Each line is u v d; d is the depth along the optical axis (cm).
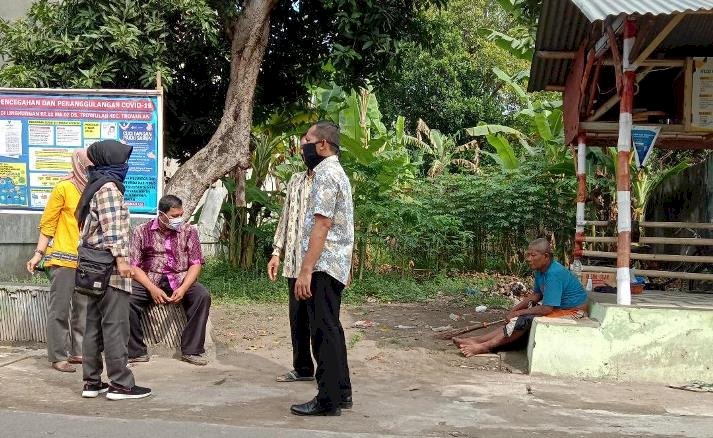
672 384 553
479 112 2286
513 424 425
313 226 430
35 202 669
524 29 1367
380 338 707
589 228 1279
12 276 831
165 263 602
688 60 721
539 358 572
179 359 603
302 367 532
